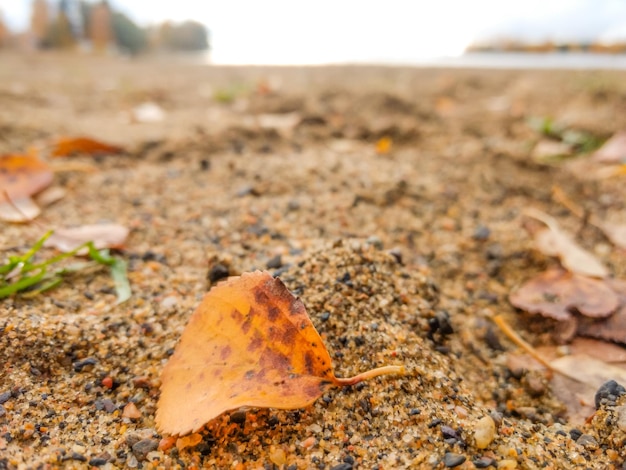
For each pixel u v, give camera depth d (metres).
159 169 0.25
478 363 0.14
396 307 0.14
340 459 0.11
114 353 0.13
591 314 0.15
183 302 0.15
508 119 0.38
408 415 0.11
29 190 0.20
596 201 0.23
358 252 0.16
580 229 0.21
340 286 0.14
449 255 0.19
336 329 0.13
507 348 0.15
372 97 0.44
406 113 0.40
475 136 0.34
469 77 0.63
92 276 0.16
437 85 0.57
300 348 0.11
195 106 0.46
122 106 0.44
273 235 0.19
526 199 0.23
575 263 0.17
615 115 0.37
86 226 0.18
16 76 0.65
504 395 0.13
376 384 0.12
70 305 0.14
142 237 0.19
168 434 0.10
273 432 0.11
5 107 0.37
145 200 0.22
